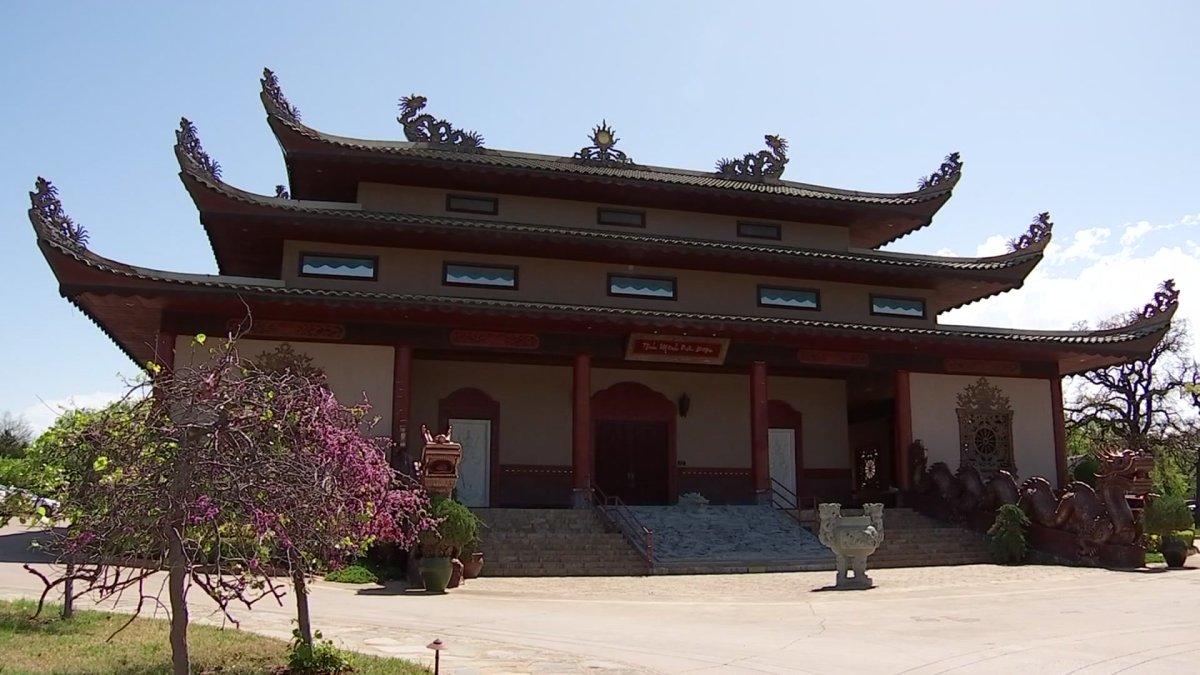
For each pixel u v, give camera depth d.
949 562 27.14
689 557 25.16
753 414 32.00
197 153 29.05
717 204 35.03
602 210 34.59
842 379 38.78
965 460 33.41
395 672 10.62
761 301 34.84
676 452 36.25
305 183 32.88
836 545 21.36
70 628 13.24
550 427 35.03
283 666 10.84
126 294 25.69
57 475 9.69
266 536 8.55
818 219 36.47
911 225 37.34
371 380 28.47
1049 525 27.58
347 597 18.53
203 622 14.63
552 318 29.02
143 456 8.51
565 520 27.44
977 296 38.12
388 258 31.47
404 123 33.41
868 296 35.91
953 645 13.20
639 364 35.62
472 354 33.50
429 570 19.72
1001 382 34.47
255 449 8.66
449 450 21.41
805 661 12.04
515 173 32.47
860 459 38.91
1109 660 12.02
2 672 10.03
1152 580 22.38
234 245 31.80
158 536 8.74
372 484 10.50
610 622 15.46
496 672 11.02
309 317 28.17
